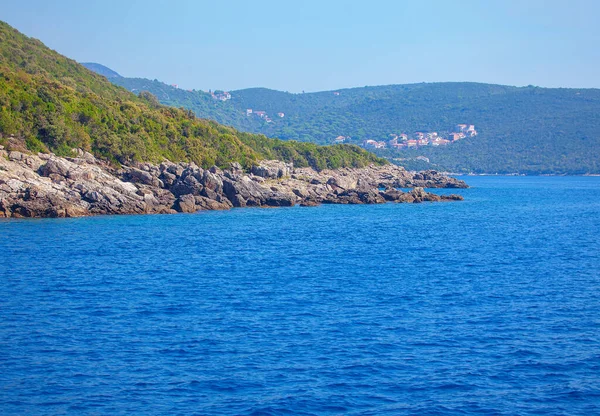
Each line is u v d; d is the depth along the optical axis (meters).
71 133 117.19
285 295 47.16
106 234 80.75
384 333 37.34
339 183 159.38
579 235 87.62
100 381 30.00
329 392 28.98
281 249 71.44
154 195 115.06
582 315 41.44
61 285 49.81
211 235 83.12
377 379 30.47
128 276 53.94
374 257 66.12
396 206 142.25
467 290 49.16
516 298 46.34
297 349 34.44
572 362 32.66
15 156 103.19
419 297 46.62
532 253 69.44
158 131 143.25
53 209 97.00
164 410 27.14
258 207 130.00
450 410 27.41
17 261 59.78
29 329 37.72
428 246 75.00
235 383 29.86
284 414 26.91
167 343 35.31
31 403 27.69
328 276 54.94
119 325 38.72
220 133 176.38
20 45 166.75
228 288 49.59
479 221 108.81
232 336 36.62
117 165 120.25
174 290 48.66
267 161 172.62
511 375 31.02
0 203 94.56
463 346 35.03
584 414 27.19
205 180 123.69
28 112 112.50
